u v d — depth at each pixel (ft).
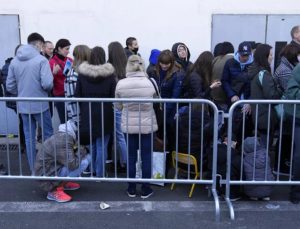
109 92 15.16
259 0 21.84
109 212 13.76
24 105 16.37
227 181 13.78
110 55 16.90
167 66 17.19
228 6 21.91
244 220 13.15
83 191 15.60
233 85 17.52
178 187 15.96
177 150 14.44
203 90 17.31
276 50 22.20
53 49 20.06
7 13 21.84
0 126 22.59
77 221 13.14
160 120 15.61
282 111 14.08
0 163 18.29
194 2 21.88
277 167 15.98
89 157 15.25
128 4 21.93
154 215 13.53
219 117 13.97
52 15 21.91
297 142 14.03
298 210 13.85
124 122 14.38
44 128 16.75
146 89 14.23
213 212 13.71
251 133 16.58
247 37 22.17
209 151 14.76
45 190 14.87
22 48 16.24
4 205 14.35
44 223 13.01
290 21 21.94
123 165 17.26
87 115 15.08
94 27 22.09
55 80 18.31
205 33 22.17
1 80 19.04
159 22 22.09
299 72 13.71
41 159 14.56
